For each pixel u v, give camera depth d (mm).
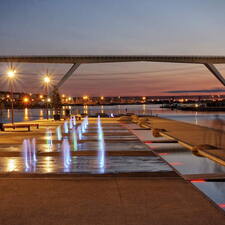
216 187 6121
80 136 16062
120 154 10211
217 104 109188
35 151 11047
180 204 5074
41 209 4902
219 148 10180
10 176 7109
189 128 18547
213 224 4270
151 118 31297
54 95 52469
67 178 6883
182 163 8539
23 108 149000
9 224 4336
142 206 4996
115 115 42000
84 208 4930
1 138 15398
